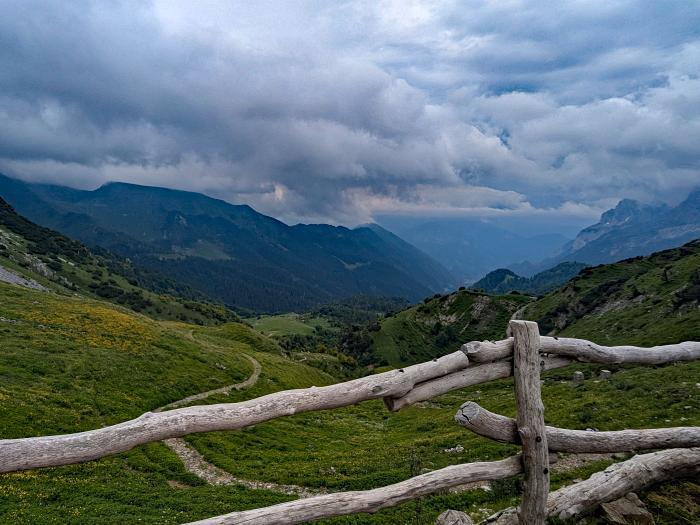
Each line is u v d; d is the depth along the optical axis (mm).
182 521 16734
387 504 7836
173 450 29328
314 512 7191
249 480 24703
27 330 47375
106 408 33719
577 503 10023
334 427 46250
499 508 13352
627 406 25891
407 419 52938
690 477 11461
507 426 8844
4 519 15398
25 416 27641
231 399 47406
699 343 12586
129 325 61125
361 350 191125
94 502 18344
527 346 8883
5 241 191375
